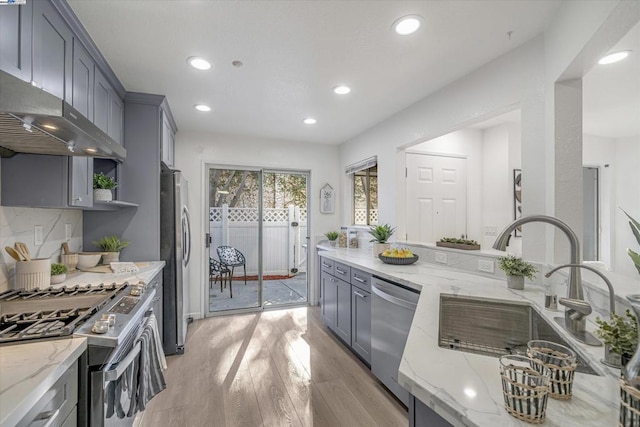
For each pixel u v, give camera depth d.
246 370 2.46
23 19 1.19
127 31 1.72
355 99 2.75
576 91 1.59
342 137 4.09
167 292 2.75
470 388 0.70
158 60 2.05
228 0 1.48
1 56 1.07
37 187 1.58
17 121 1.06
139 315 1.37
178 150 3.70
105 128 2.12
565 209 1.59
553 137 1.61
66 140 1.32
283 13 1.58
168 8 1.53
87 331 1.11
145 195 2.61
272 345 2.95
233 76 2.29
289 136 4.04
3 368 0.85
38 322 1.18
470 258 2.22
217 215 3.95
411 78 2.33
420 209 3.23
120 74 2.24
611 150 3.85
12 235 1.62
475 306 1.49
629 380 0.55
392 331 2.08
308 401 2.05
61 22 1.49
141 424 1.82
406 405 1.99
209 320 3.67
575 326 1.08
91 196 1.89
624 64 2.09
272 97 2.71
